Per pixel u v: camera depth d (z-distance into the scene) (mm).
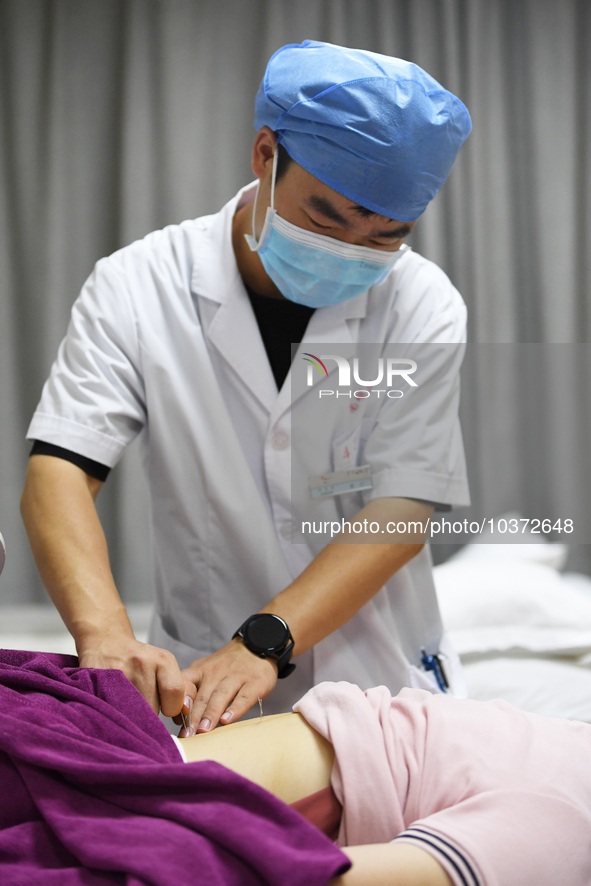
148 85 2766
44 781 618
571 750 707
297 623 1048
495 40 2910
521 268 2967
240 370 1227
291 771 718
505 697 1679
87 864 548
